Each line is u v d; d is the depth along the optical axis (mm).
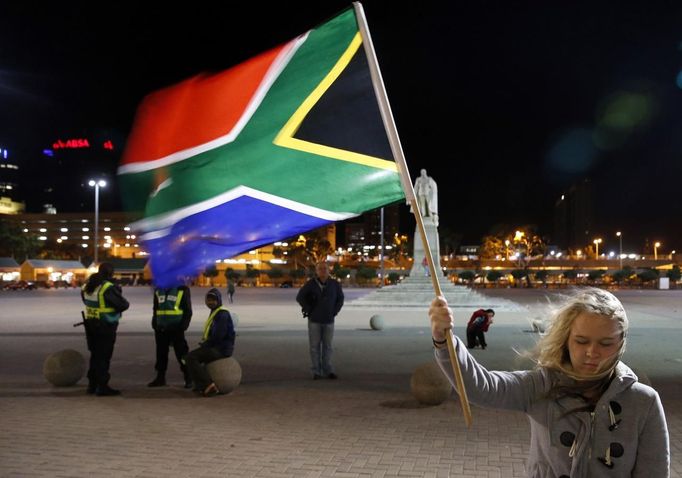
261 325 22812
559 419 2314
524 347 15914
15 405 8961
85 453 6562
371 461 6281
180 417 8211
